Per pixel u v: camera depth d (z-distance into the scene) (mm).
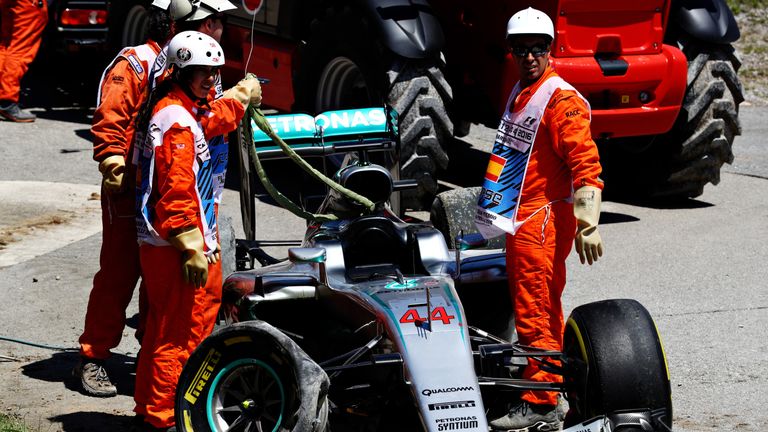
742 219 30797
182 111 15406
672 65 28875
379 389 15938
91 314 18562
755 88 52188
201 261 15445
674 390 18828
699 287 24641
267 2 33562
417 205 29578
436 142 29109
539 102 16688
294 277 17484
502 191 17156
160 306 15992
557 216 16766
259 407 14102
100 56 43562
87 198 31609
